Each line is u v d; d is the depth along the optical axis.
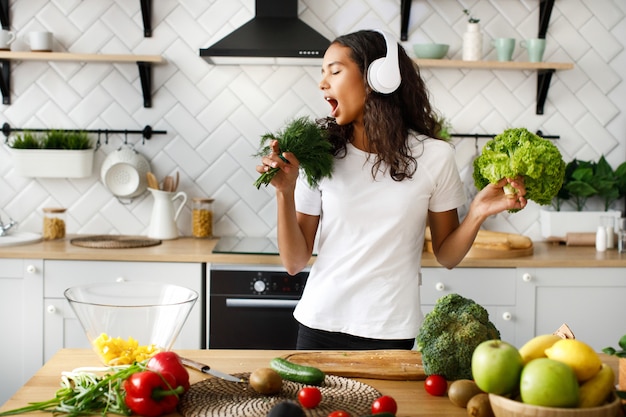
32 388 1.55
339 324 2.12
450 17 3.86
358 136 2.14
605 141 3.97
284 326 3.27
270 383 1.50
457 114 3.91
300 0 3.82
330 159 2.05
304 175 2.12
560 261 3.34
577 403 1.24
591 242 3.75
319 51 3.37
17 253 3.29
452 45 3.88
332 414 1.35
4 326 3.33
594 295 3.38
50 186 3.86
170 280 3.30
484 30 3.89
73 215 3.87
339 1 3.83
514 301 3.35
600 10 3.92
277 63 3.72
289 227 2.06
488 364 1.28
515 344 3.36
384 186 2.10
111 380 1.46
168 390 1.42
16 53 3.55
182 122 3.85
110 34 3.80
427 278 3.33
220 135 3.86
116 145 3.84
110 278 3.30
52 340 3.33
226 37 3.45
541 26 3.85
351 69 2.05
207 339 3.30
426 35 3.87
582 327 3.38
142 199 3.87
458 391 1.47
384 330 2.09
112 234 3.89
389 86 2.01
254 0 3.80
